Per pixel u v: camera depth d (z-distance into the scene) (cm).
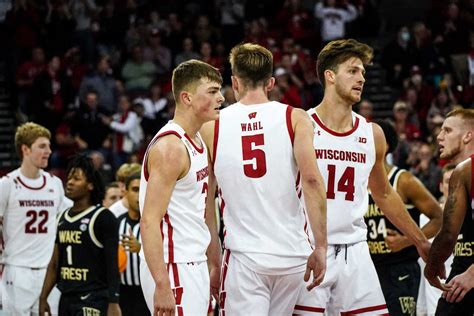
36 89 2386
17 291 1145
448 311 759
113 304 938
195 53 2656
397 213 835
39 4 2698
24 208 1145
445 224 732
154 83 2527
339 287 788
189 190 685
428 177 1819
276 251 707
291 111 719
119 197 1271
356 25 2844
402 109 2241
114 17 2730
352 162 796
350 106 802
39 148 1135
